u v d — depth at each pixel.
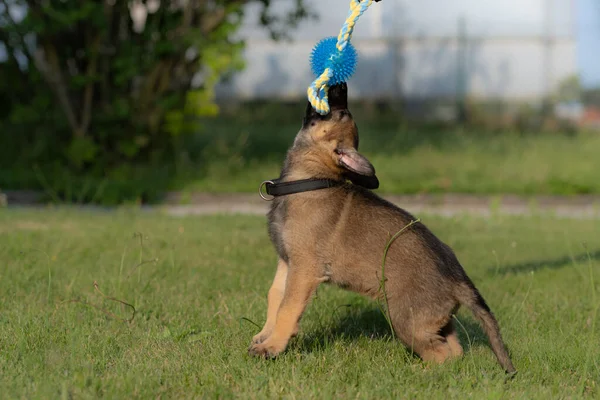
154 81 12.59
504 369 3.89
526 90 21.80
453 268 4.07
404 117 21.30
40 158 12.70
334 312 5.00
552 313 5.23
